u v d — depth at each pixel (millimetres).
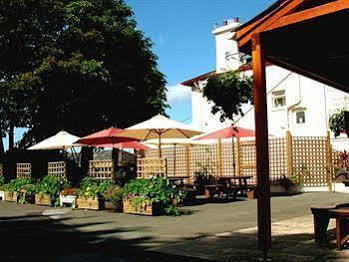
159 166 15242
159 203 14078
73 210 16422
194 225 11531
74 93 30266
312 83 26688
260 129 8031
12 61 28203
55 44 29234
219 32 33438
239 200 18203
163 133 19906
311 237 9133
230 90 24500
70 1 31609
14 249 8984
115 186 16312
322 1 8055
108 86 30875
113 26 31578
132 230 11023
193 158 25031
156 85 36000
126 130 17344
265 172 7922
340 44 9055
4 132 31031
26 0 27562
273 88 28672
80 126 32000
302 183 20484
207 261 7375
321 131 26062
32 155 31281
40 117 29922
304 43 8852
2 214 15656
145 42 34531
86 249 8789
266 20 8258
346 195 18031
